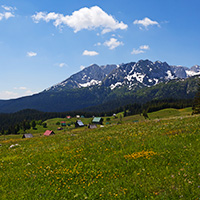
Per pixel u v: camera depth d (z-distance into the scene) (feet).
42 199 36.83
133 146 62.80
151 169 43.55
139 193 34.60
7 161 69.46
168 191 33.86
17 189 42.47
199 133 64.23
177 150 51.67
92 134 111.96
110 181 40.75
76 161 55.21
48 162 58.54
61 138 118.21
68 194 37.70
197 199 30.55
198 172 38.50
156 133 78.89
